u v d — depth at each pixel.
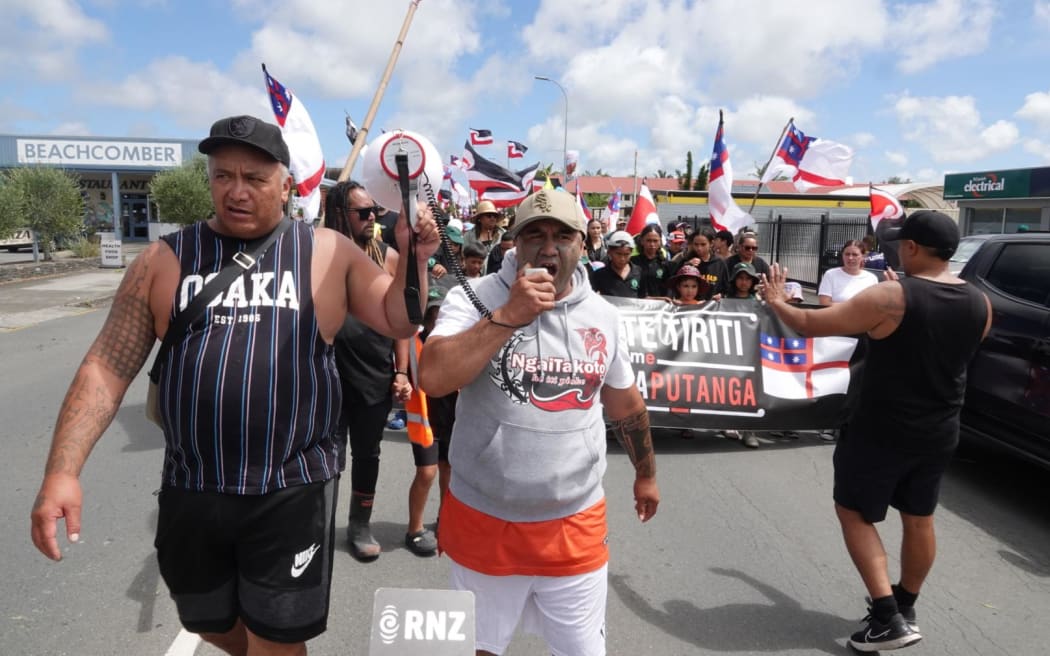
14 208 19.17
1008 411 4.79
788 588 3.63
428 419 3.81
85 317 12.34
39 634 3.07
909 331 2.90
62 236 23.80
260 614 1.96
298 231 2.02
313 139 5.40
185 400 1.85
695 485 5.07
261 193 1.91
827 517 4.53
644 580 3.69
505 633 2.18
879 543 3.10
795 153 9.71
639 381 5.91
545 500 2.06
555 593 2.15
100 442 5.72
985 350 5.00
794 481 5.18
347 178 4.65
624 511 4.58
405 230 1.92
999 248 5.22
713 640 3.17
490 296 2.12
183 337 1.89
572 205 2.03
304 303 1.95
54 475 1.73
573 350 2.08
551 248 2.02
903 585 3.19
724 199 9.27
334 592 3.51
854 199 21.69
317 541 2.02
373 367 3.65
